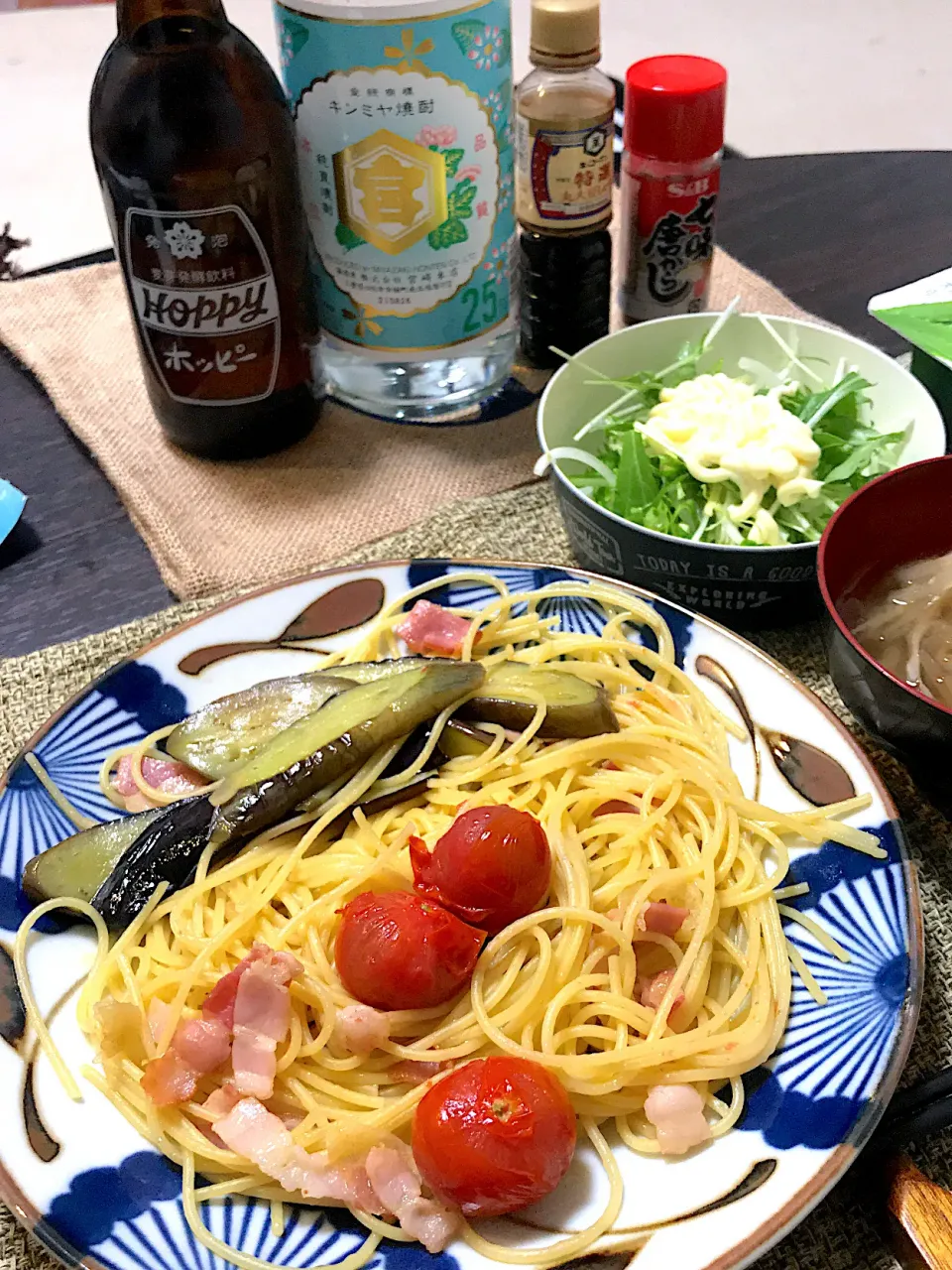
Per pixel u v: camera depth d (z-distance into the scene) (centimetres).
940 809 28
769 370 38
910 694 24
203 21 33
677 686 29
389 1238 20
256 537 36
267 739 27
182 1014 23
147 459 39
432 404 42
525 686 28
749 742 28
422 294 39
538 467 34
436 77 35
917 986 22
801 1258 20
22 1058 22
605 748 28
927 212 50
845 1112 20
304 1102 23
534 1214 20
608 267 42
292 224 36
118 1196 20
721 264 47
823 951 24
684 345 38
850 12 83
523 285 43
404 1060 23
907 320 36
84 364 44
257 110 34
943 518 29
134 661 29
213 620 30
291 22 35
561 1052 24
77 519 38
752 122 70
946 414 37
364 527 37
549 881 25
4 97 70
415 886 24
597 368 37
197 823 25
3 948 24
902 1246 20
